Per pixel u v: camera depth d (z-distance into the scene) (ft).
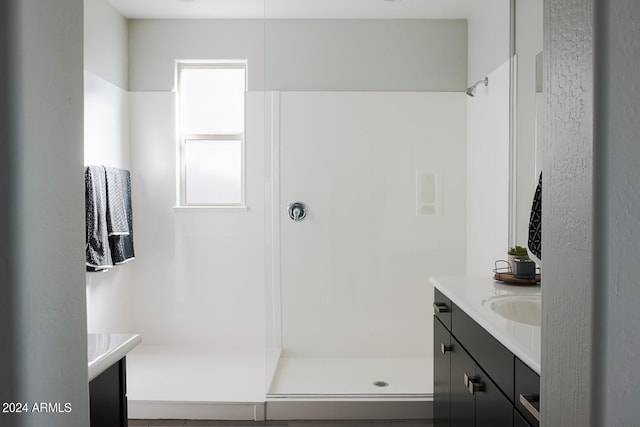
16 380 2.12
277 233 10.43
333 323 10.43
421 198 10.36
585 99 2.21
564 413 2.49
